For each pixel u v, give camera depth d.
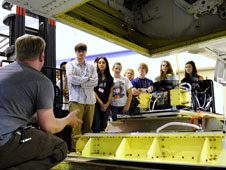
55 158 2.03
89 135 2.87
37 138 1.93
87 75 3.77
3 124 1.75
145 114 3.03
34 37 2.04
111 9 4.33
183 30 4.53
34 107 1.94
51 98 1.97
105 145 2.74
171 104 2.91
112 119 4.48
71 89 3.70
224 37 4.01
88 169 2.57
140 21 4.93
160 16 4.77
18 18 4.47
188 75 4.95
